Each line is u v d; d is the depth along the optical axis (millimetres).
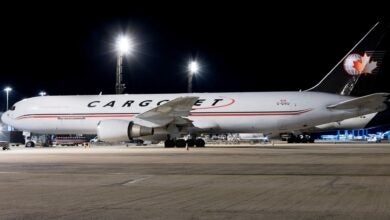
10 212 9227
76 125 46875
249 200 10711
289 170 18391
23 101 49438
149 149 41812
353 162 22688
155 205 10031
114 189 12797
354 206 9781
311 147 45438
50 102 48125
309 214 8898
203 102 43656
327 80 43750
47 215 8883
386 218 8430
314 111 41875
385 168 19062
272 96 42969
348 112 41719
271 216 8719
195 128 43344
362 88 43594
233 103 43094
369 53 43594
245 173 17281
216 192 12125
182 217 8648
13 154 33375
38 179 15500
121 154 32094
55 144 67250
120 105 45719
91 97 47344
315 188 12836
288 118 42094
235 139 80438
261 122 42531
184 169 19125
